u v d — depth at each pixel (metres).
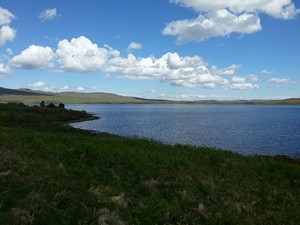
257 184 12.28
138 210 7.99
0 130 16.97
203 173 12.13
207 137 47.25
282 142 42.44
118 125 67.12
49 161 10.47
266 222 9.07
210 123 76.19
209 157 15.27
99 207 7.67
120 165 11.32
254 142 42.25
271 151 35.12
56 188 8.02
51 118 66.50
